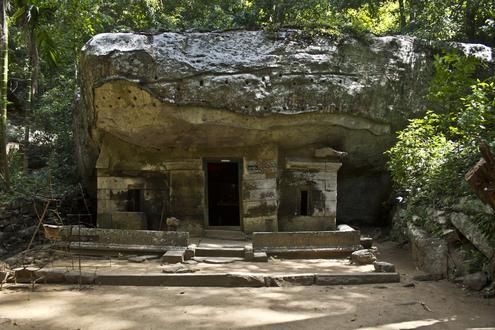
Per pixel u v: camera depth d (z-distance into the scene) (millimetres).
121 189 12320
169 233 10148
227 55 11086
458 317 6047
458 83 9508
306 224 12281
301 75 11172
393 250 11195
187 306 6602
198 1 19281
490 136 8742
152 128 11297
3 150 12852
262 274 8055
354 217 13859
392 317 6062
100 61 10656
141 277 7914
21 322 5895
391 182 13453
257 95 10984
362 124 11875
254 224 11992
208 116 11031
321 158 12242
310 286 7844
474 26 15352
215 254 10148
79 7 15531
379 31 16219
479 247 7523
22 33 15484
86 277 7918
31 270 8000
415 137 10766
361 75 11594
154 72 10703
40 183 14289
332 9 15812
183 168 12102
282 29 11469
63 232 10273
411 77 12172
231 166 17125
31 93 16125
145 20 17562
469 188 8297
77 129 14172
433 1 14180
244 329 5590
